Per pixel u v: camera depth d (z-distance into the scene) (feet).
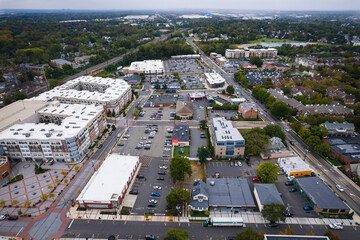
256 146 563.07
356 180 486.38
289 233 357.61
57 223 398.62
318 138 591.78
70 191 467.11
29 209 424.46
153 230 387.14
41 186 480.64
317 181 469.16
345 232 381.19
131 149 612.29
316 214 415.85
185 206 436.76
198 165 549.13
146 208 430.20
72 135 545.85
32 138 540.11
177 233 341.62
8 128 588.50
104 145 629.92
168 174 520.01
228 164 552.00
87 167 539.29
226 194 444.55
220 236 376.07
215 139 577.84
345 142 610.24
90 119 624.18
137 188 478.59
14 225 393.70
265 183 472.44
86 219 406.82
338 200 422.41
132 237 375.25
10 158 560.20
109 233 381.60
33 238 371.97
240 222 389.19
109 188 444.96
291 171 506.48
